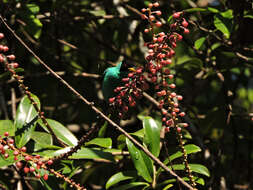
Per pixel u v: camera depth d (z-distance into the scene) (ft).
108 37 37.55
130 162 23.56
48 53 33.71
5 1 27.35
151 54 15.75
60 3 30.17
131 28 34.94
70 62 35.32
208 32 26.63
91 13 32.65
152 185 18.43
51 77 33.09
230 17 22.07
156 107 29.81
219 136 32.65
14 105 30.63
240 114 29.55
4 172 24.45
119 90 17.44
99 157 18.52
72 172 18.94
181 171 22.90
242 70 33.14
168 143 24.50
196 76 32.37
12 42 27.84
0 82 31.01
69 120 35.04
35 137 20.51
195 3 32.58
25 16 25.14
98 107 28.89
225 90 28.94
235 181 32.60
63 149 18.81
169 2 31.37
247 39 28.99
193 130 26.86
